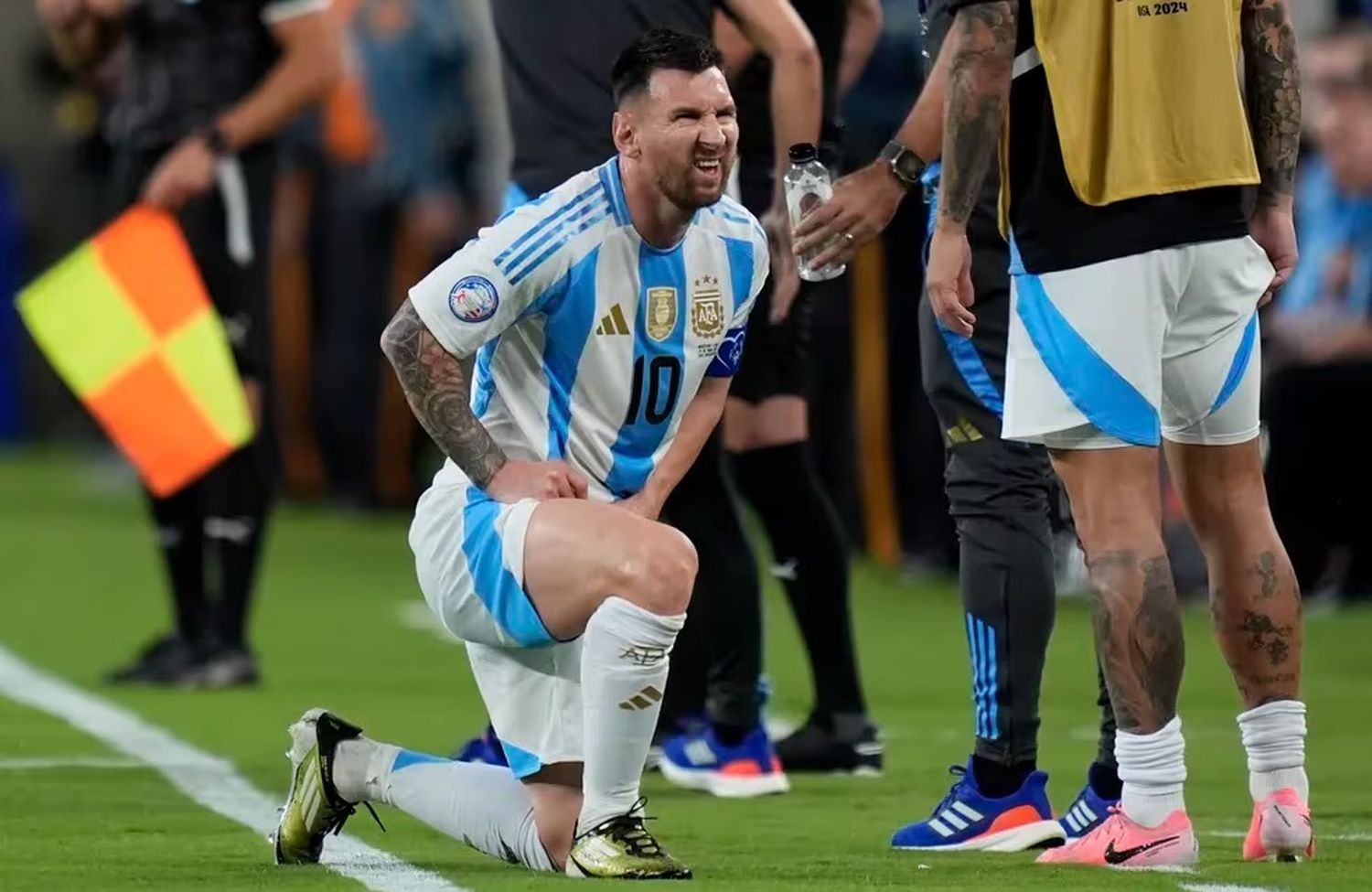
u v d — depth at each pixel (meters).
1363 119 36.38
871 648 33.94
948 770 23.30
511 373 16.50
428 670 31.23
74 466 73.56
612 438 16.58
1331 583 38.47
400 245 51.12
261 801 20.39
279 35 28.38
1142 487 16.50
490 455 16.12
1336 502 37.78
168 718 26.31
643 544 15.58
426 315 15.89
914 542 42.22
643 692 15.65
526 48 21.77
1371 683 30.34
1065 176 16.33
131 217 28.11
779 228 20.88
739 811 20.62
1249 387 16.84
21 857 17.19
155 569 44.88
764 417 22.72
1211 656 33.25
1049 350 16.45
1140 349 16.33
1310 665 32.16
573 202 16.02
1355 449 37.50
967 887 15.66
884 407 41.22
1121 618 16.39
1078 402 16.34
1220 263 16.48
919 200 38.97
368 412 53.50
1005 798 18.11
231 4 28.42
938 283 16.53
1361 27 37.19
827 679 23.05
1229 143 16.39
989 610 18.20
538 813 16.20
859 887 15.55
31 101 78.00
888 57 34.59
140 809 19.88
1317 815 19.86
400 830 18.77
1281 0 17.14
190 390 28.23
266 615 37.78
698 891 15.30
